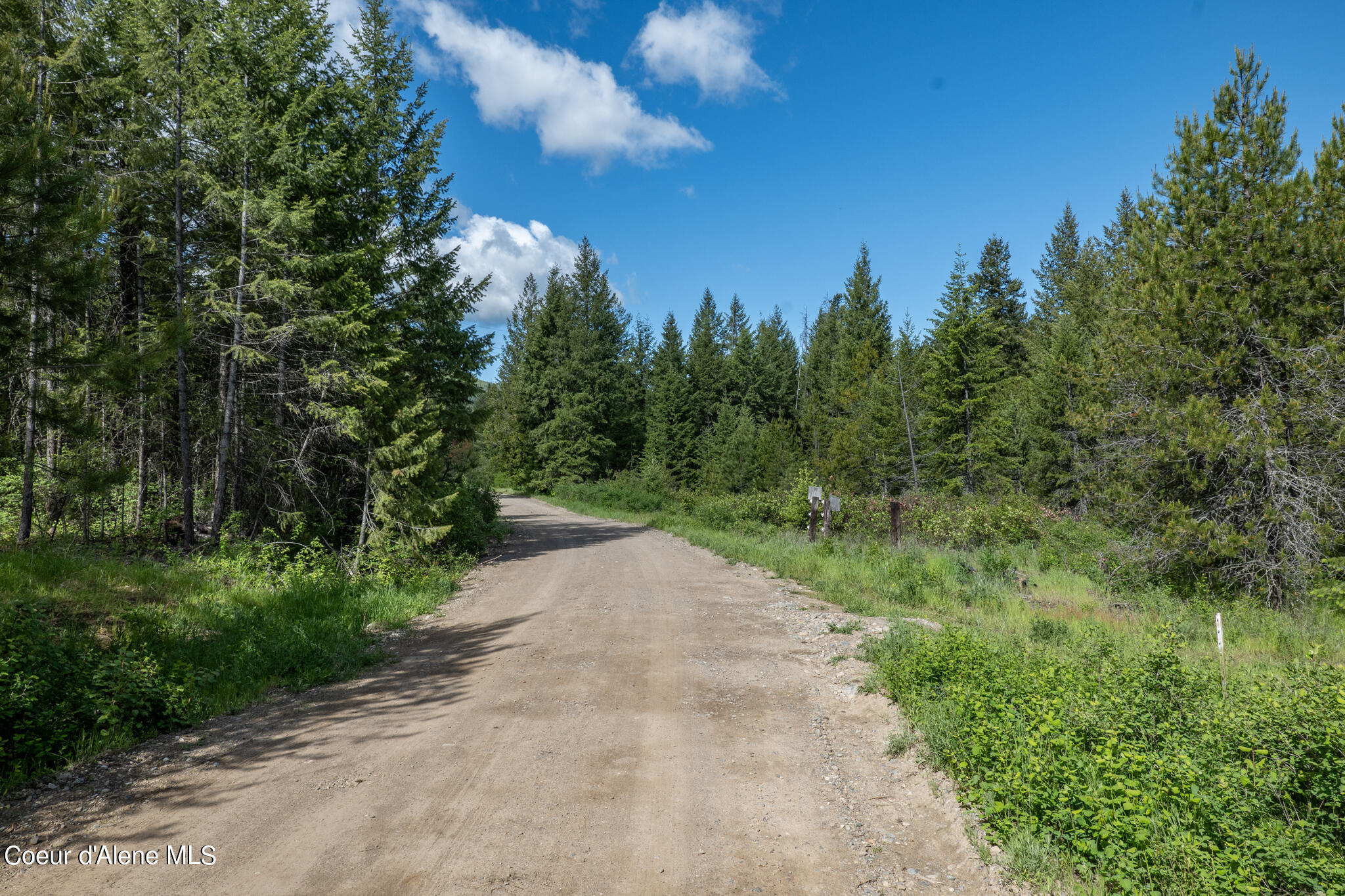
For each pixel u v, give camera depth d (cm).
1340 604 1161
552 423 5316
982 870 427
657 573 1680
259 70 1708
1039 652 796
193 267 1650
